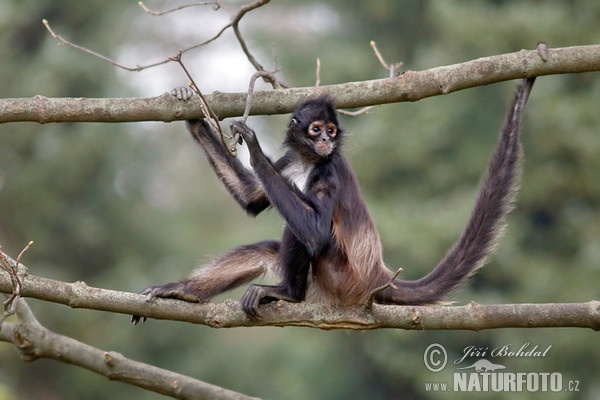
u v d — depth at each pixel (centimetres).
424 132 2541
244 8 952
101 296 854
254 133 903
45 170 2589
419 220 2350
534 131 2456
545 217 2575
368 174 2577
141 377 973
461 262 952
